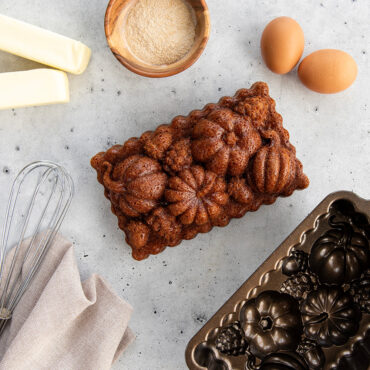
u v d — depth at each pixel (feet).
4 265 2.09
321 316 1.96
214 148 1.83
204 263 2.14
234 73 2.14
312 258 1.94
